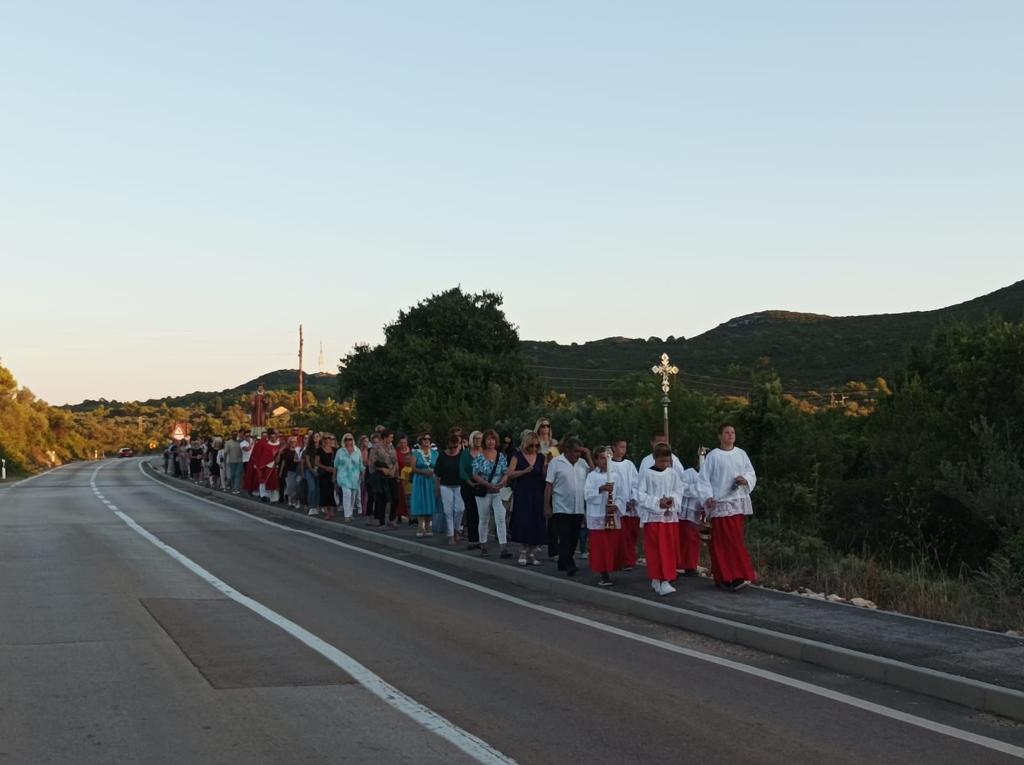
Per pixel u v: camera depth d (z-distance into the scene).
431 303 58.22
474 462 15.70
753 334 100.81
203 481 42.19
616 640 9.43
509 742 6.16
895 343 85.69
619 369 94.81
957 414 29.14
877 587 11.88
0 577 13.50
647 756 5.89
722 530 11.65
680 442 30.59
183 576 13.68
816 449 29.81
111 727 6.46
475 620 10.45
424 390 48.94
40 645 9.03
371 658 8.54
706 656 8.72
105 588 12.52
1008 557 19.47
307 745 6.09
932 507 26.39
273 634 9.58
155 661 8.39
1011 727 6.61
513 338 58.47
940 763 5.80
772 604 10.68
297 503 26.83
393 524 20.95
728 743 6.16
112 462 93.38
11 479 53.62
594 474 12.19
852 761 5.82
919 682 7.50
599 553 12.04
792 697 7.31
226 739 6.21
